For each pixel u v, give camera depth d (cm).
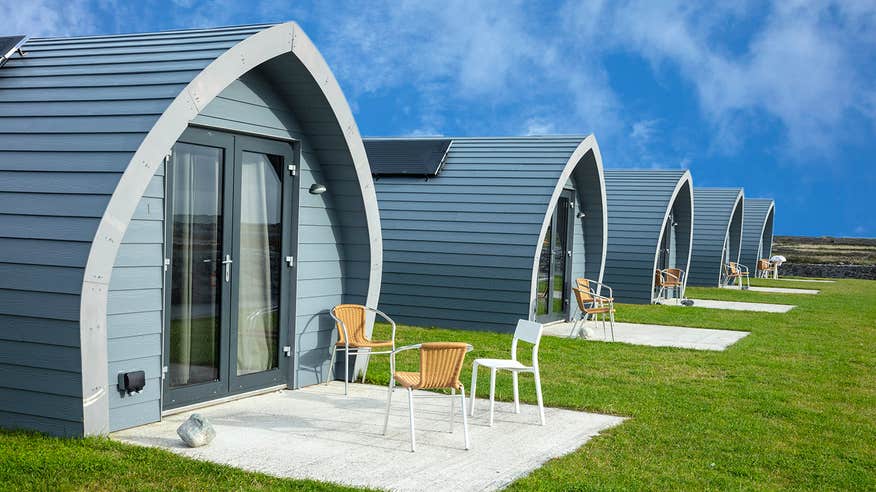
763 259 3266
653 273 1767
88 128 582
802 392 825
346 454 564
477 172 1293
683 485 518
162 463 520
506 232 1220
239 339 730
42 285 548
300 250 786
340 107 753
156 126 565
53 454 520
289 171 775
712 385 845
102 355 557
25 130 599
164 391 648
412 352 1016
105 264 547
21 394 568
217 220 697
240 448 571
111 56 660
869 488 534
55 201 558
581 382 846
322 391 778
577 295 1217
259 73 724
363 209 809
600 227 1516
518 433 635
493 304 1222
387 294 1295
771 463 576
